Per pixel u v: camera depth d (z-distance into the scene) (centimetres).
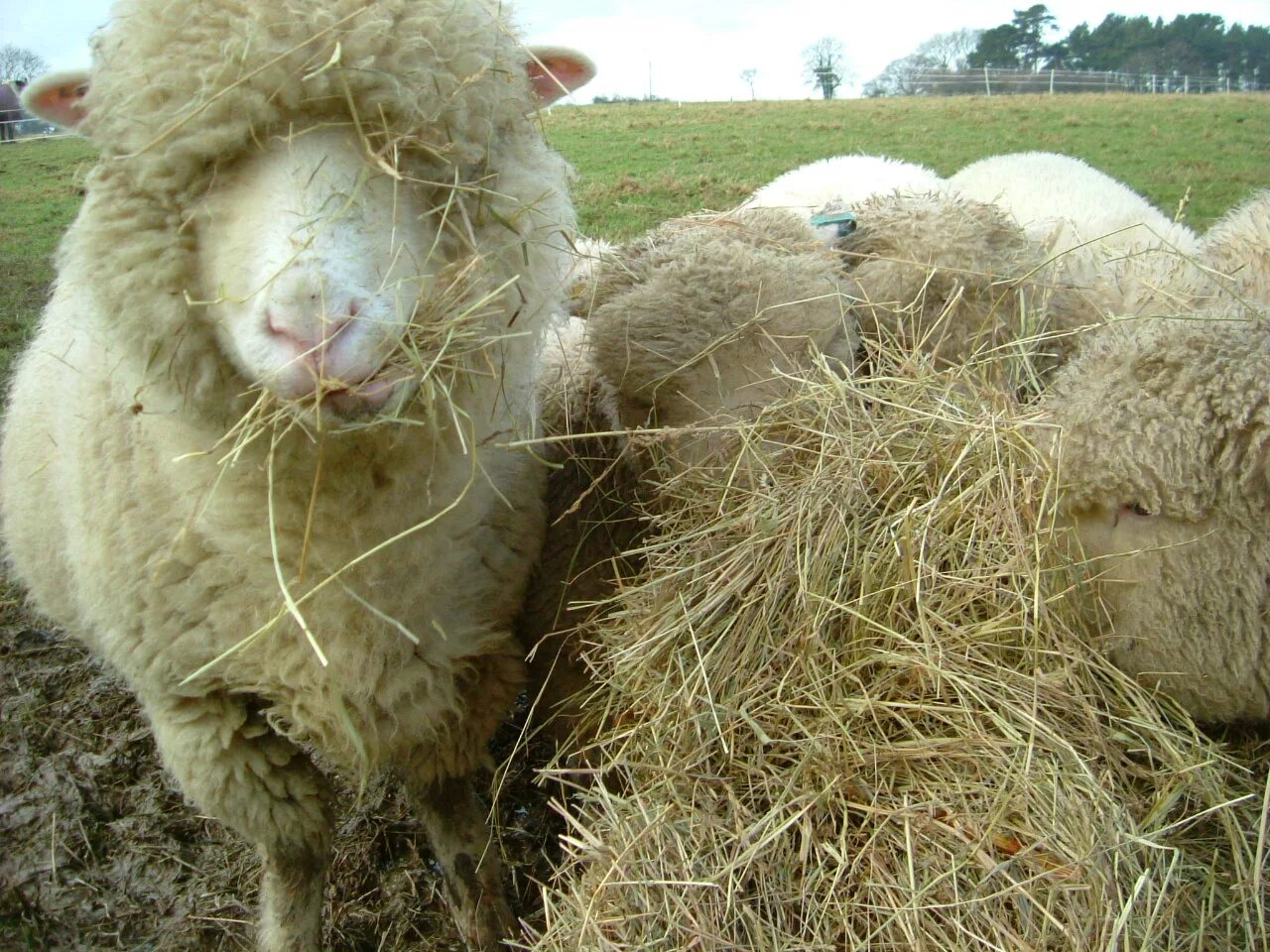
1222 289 90
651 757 72
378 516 76
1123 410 73
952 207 108
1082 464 75
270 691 83
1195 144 483
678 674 75
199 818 110
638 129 595
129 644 85
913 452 82
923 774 67
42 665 132
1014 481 78
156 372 71
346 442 71
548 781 109
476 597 89
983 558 75
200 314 68
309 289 59
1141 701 72
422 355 67
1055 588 75
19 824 108
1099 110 661
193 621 82
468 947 94
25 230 320
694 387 91
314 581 78
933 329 100
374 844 108
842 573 75
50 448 101
